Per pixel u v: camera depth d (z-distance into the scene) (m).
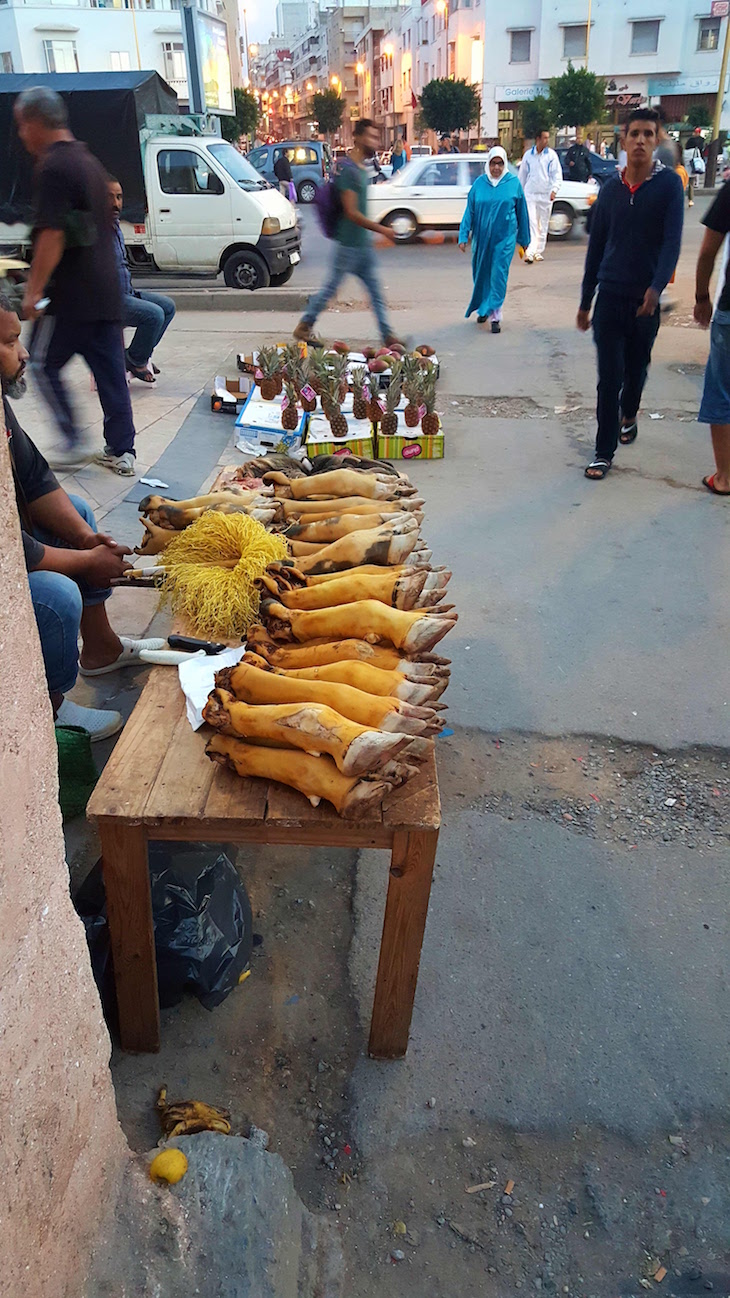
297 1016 2.17
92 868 2.43
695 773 3.01
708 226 4.56
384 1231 1.77
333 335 9.41
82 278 4.78
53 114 4.42
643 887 2.56
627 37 40.31
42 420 6.38
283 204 12.16
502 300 9.34
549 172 13.77
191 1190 1.59
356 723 1.73
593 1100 2.00
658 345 8.77
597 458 5.48
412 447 5.79
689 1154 1.91
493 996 2.23
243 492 2.95
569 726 3.21
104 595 3.14
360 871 2.59
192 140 11.40
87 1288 1.39
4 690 1.08
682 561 4.41
